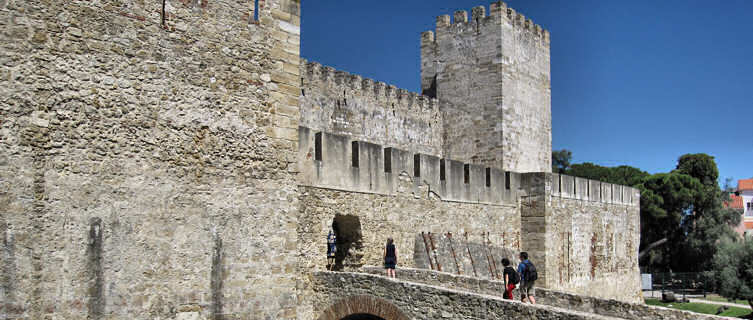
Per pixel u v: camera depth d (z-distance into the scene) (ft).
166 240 41.19
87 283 37.50
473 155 111.65
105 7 39.63
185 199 42.37
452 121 115.34
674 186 194.59
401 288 47.93
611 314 49.57
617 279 118.83
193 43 43.88
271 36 48.70
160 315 40.57
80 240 37.37
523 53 115.75
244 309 44.91
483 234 84.43
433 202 75.25
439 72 118.11
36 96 36.37
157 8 42.16
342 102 102.32
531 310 40.65
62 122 37.24
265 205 46.91
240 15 46.91
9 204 34.94
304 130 58.03
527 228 93.50
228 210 44.62
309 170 58.18
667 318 46.62
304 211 57.26
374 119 107.55
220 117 44.86
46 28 37.09
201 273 42.78
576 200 103.35
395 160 69.67
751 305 132.67
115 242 38.83
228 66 45.75
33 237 35.65
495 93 109.60
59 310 36.35
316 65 98.07
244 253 45.29
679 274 175.22
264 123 47.55
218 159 44.45
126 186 39.58
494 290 55.31
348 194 62.54
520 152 112.47
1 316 34.30
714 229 184.14
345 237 65.46
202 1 44.75
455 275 58.18
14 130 35.42
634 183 211.82
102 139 38.78
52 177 36.58
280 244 47.55
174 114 42.34
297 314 54.60
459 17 115.85
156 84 41.63
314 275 55.26
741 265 135.74
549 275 92.27
